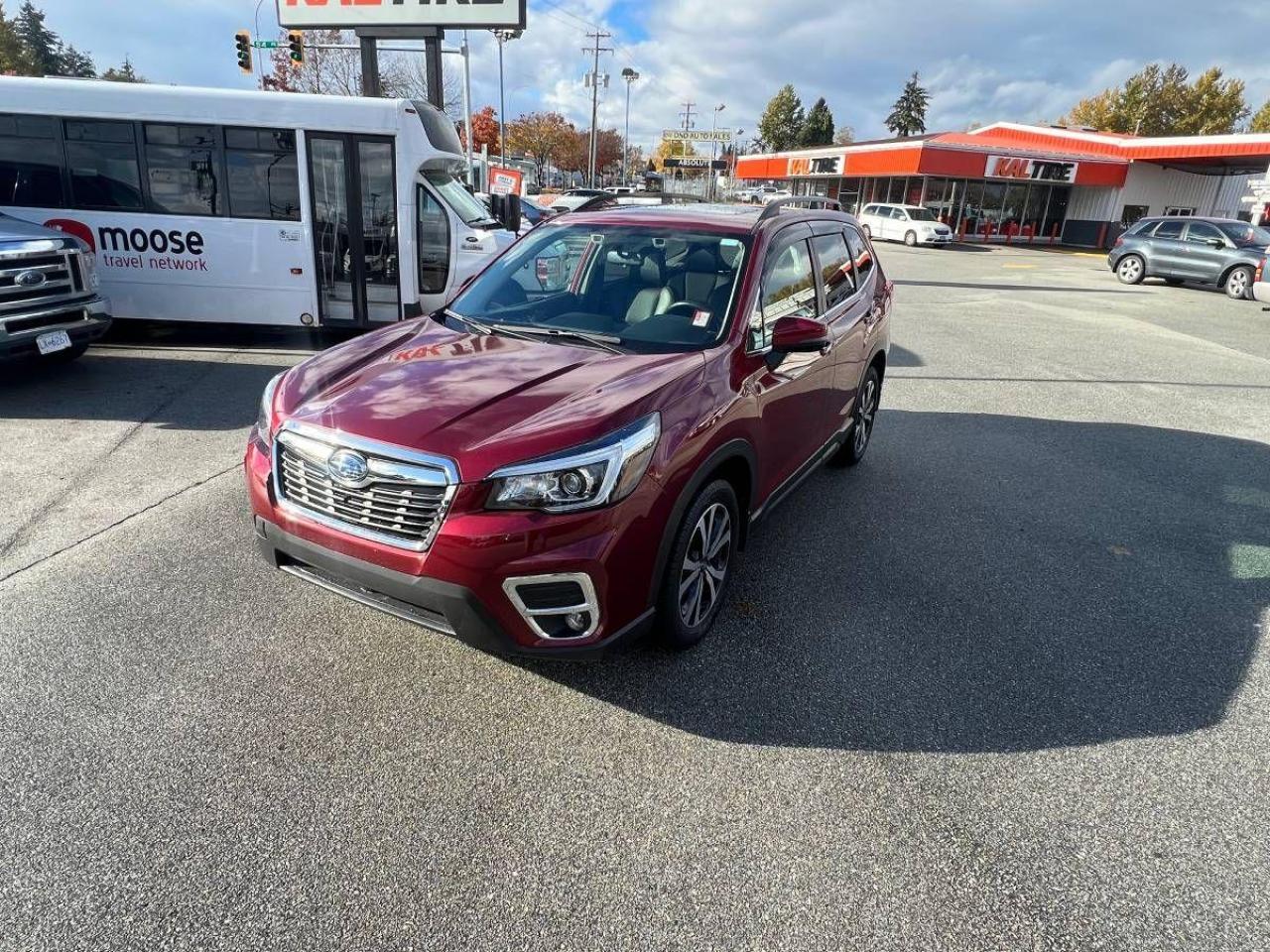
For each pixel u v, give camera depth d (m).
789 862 2.39
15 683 3.06
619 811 2.56
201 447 5.81
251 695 3.06
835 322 4.64
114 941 2.04
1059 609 3.99
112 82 8.64
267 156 8.90
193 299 9.29
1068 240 39.62
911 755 2.88
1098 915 2.25
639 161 103.56
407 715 2.99
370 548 2.76
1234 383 9.46
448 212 9.48
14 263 6.41
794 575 4.21
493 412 2.84
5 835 2.36
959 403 8.09
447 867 2.33
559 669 3.29
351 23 19.64
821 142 95.69
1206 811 2.67
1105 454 6.55
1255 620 3.95
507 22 19.38
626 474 2.75
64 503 4.75
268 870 2.29
